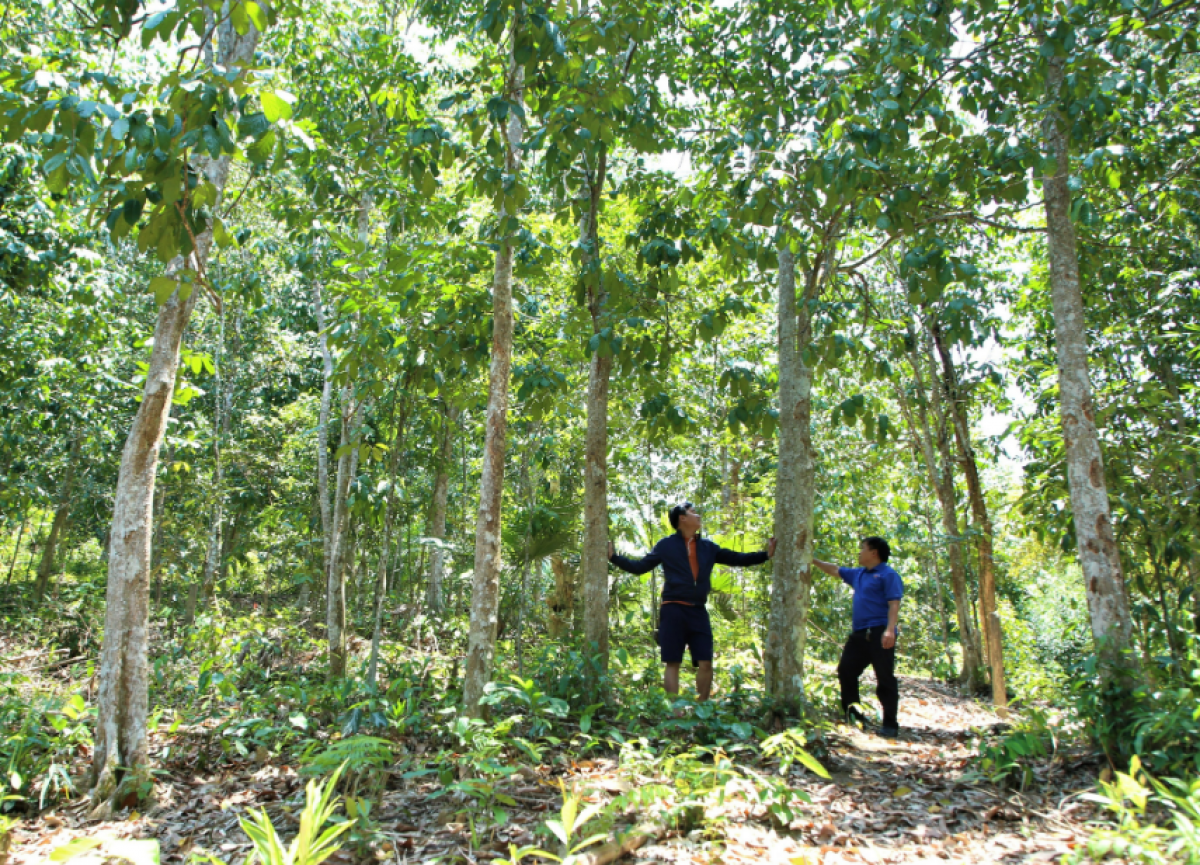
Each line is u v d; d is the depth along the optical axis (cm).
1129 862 270
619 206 786
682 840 301
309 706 519
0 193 760
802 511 516
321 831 312
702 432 958
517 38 427
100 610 891
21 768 381
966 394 1070
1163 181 593
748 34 702
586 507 569
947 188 494
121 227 296
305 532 1245
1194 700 388
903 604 1434
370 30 750
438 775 387
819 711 573
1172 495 634
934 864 289
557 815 322
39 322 923
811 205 486
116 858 296
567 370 852
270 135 297
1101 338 729
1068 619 1248
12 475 1183
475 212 948
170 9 283
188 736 466
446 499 1214
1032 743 397
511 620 905
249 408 1574
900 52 458
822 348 499
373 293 559
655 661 686
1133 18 461
